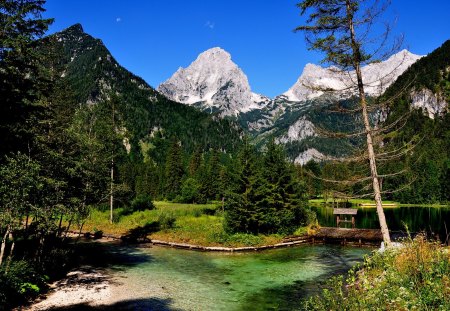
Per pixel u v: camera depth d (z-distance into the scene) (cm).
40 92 2192
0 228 1686
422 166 10244
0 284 1509
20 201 1521
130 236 3778
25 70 1806
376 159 2006
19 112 1766
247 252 3167
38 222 1869
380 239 3456
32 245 2372
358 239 3588
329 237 3703
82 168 2119
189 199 7669
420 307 729
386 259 1181
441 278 817
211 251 3195
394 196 10494
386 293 827
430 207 9231
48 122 2070
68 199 1989
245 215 3697
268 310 1625
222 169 7744
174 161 9181
